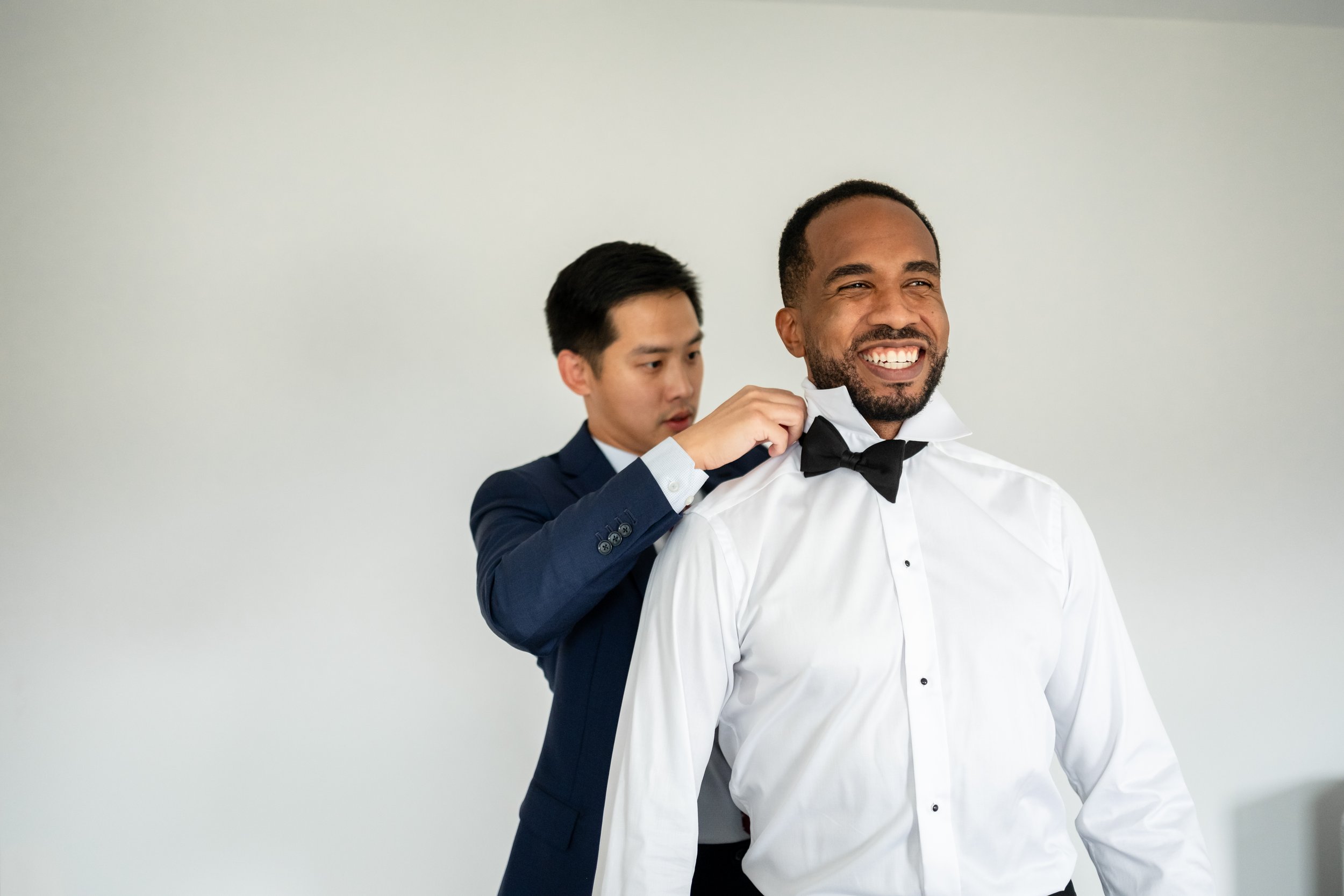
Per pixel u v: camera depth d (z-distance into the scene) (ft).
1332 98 9.48
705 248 8.87
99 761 8.13
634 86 8.86
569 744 5.01
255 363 8.41
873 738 3.78
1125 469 9.20
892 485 4.04
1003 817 3.81
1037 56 9.27
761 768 3.98
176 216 8.38
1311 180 9.44
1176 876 4.02
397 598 8.46
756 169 8.94
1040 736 3.92
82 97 8.34
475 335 8.62
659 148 8.86
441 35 8.68
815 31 9.05
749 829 4.73
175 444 8.30
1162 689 9.12
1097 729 4.25
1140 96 9.35
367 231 8.54
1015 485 4.35
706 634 4.01
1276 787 9.11
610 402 5.63
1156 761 4.22
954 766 3.76
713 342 8.86
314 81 8.55
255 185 8.46
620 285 5.46
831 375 4.22
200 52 8.46
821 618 3.92
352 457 8.47
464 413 8.59
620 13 8.86
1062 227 9.25
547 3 8.80
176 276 8.36
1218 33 9.43
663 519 4.36
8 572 8.11
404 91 8.63
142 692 8.19
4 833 8.02
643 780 3.89
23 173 8.25
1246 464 9.27
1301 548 9.27
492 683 8.52
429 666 8.48
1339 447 9.29
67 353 8.23
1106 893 4.27
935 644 3.87
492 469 8.59
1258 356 9.33
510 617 4.57
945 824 3.69
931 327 4.17
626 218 8.80
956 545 4.10
